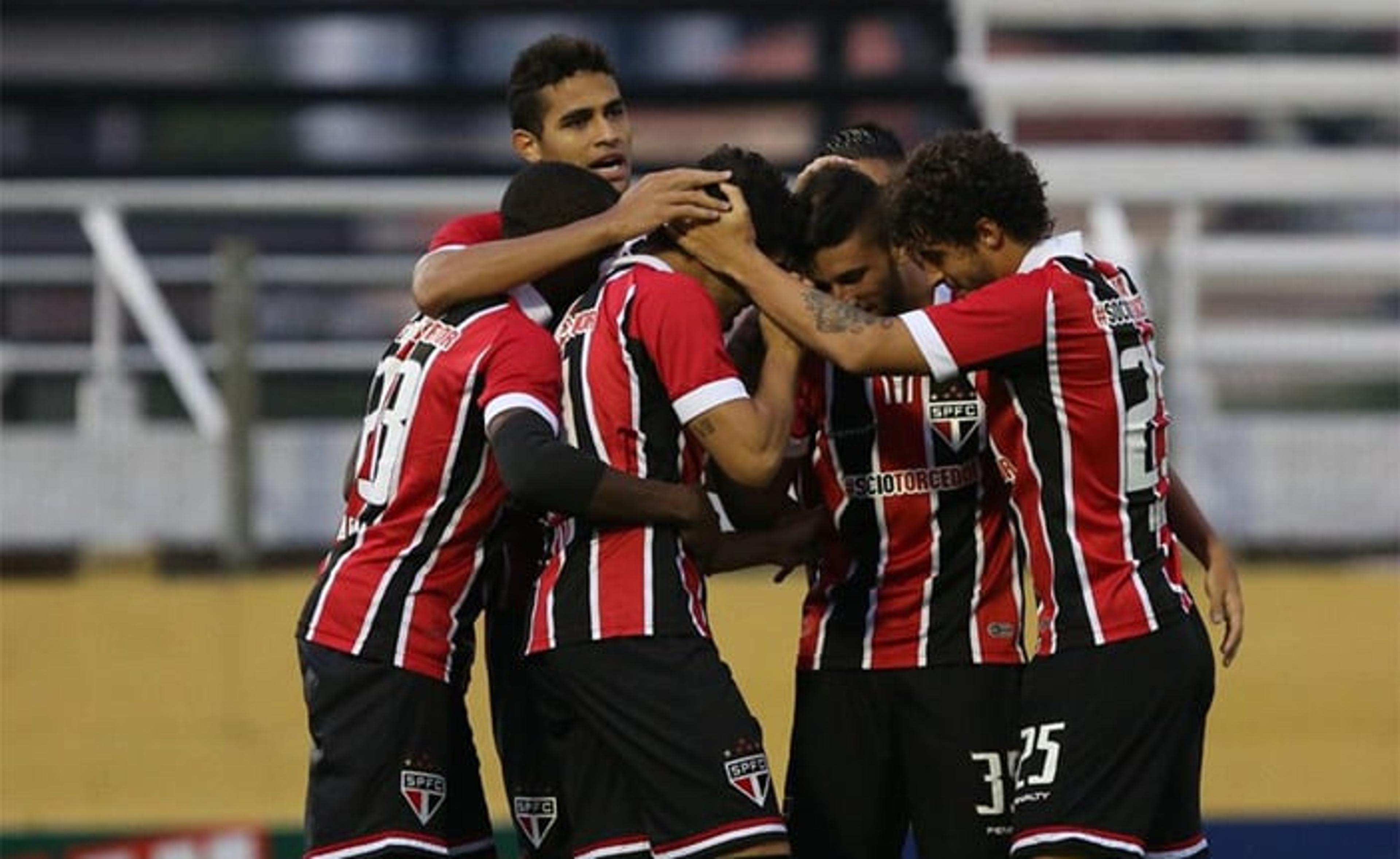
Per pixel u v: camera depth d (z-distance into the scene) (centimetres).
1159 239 3788
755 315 1752
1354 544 3105
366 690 1692
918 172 1670
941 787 1752
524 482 1596
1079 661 1639
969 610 1752
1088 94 3853
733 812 1614
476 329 1678
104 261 3262
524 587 1759
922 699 1752
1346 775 2767
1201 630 1672
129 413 3222
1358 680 2802
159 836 2658
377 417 1728
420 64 3875
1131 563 1644
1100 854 1620
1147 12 3925
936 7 3894
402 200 3634
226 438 2955
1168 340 2956
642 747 1631
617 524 1650
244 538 2917
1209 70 3888
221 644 2797
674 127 3753
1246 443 3111
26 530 3097
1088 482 1644
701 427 1616
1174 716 1642
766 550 1702
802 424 1755
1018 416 1662
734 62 3869
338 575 1720
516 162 3784
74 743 2778
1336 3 3934
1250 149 3881
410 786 1695
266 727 2780
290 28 3884
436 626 1708
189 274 3334
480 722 2736
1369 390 3669
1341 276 3734
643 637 1636
